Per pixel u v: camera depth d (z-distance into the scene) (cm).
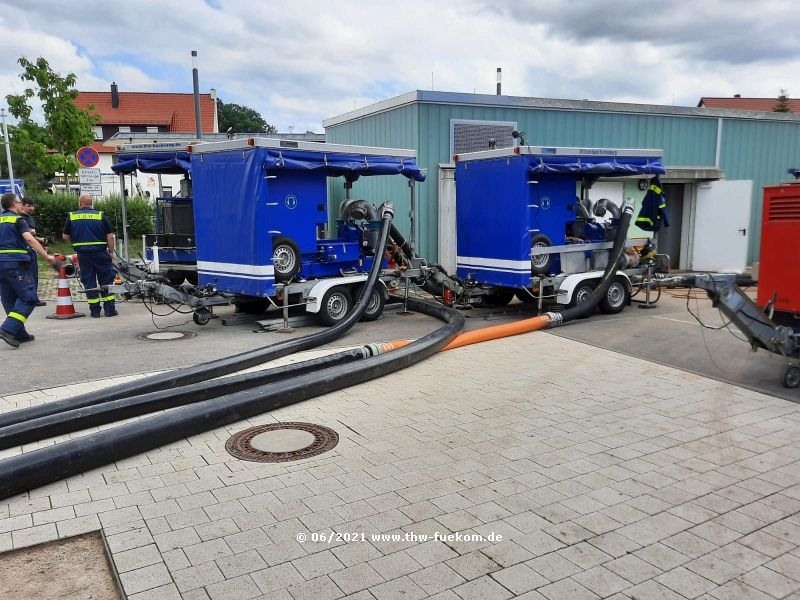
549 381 657
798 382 629
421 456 459
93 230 1002
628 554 332
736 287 601
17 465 399
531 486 410
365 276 986
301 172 936
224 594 295
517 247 981
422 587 302
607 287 999
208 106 5091
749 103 5309
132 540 343
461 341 820
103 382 636
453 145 1332
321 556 327
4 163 2944
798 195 638
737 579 310
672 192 1656
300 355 757
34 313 1068
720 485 413
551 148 970
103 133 4878
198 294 934
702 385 641
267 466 441
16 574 316
